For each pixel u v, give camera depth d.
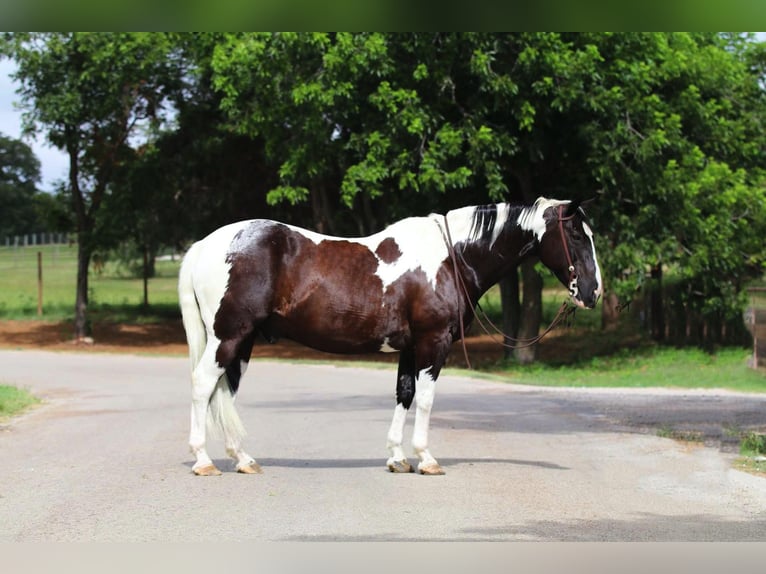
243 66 25.61
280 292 9.10
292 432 12.48
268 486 8.63
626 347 30.23
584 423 13.61
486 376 23.06
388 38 24.41
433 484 8.78
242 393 18.30
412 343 9.35
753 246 28.67
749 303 27.41
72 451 10.70
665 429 12.81
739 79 29.22
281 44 24.69
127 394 17.97
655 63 26.50
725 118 29.72
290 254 9.18
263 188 36.03
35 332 37.62
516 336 28.95
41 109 32.94
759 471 9.52
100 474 9.20
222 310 9.07
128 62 31.97
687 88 27.23
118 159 35.50
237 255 9.08
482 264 9.48
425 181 23.75
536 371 26.25
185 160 35.38
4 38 32.44
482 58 23.47
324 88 24.66
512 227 9.49
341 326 9.16
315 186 30.72
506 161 26.44
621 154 24.97
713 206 26.67
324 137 25.62
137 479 8.95
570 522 7.32
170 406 15.73
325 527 7.10
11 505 7.79
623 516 7.54
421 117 24.30
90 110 33.47
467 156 24.36
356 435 12.20
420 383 9.31
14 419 13.84
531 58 23.42
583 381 22.59
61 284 58.47
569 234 9.38
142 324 40.72
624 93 25.30
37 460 10.05
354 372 23.91
